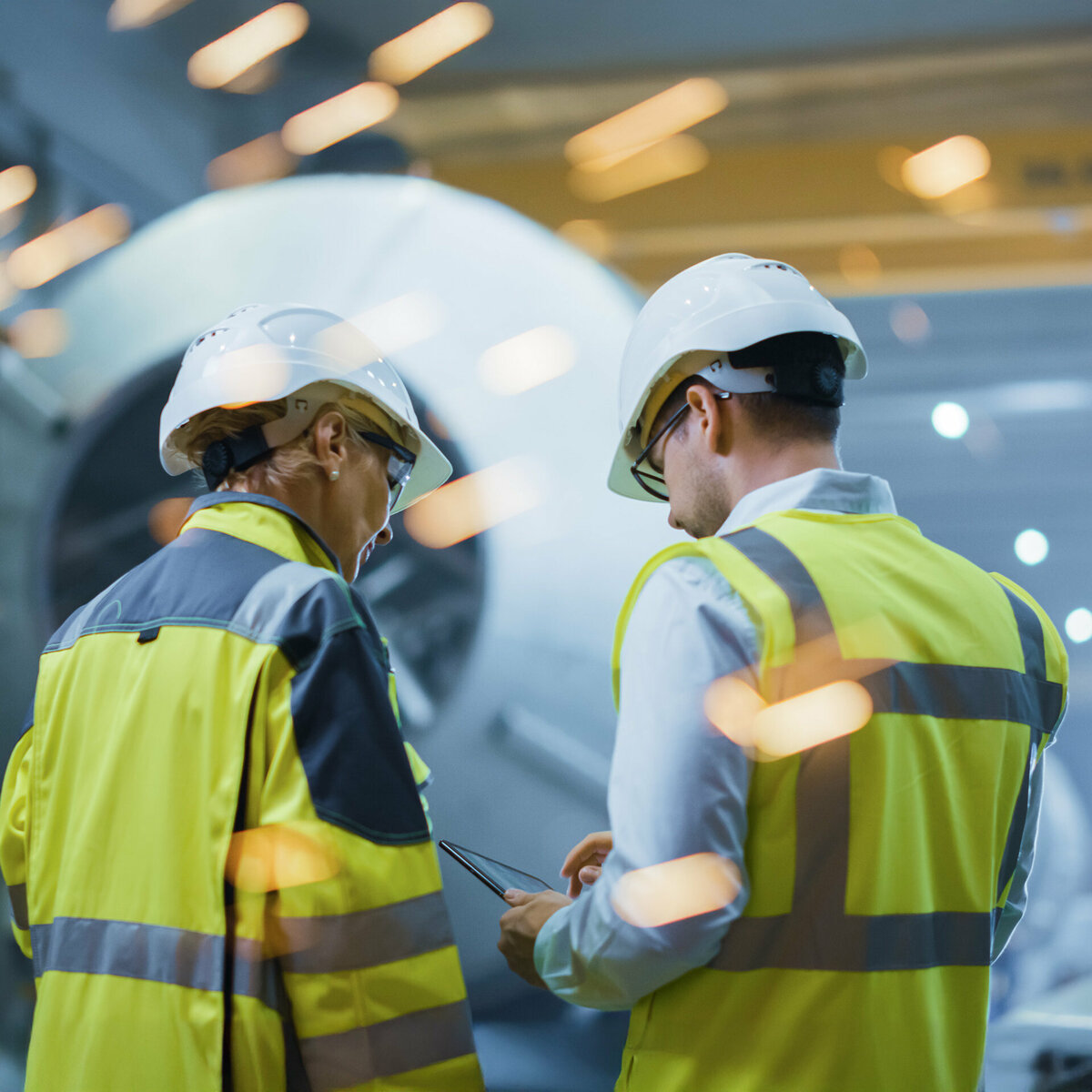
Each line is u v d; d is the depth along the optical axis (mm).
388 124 5875
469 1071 1185
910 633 1083
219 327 1405
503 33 5922
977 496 10250
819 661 1023
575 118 6227
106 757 1208
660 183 6152
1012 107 6207
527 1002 2611
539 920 1219
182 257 2773
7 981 2658
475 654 2488
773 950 1036
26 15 4910
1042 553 5359
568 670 2508
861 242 6219
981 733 1106
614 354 2670
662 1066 1072
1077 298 7375
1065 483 9781
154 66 5277
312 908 1111
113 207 5324
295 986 1120
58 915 1201
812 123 6285
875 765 1030
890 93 6184
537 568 2512
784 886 1031
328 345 1383
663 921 992
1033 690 1178
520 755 2490
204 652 1187
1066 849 4863
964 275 6195
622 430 1338
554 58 6105
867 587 1083
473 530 2518
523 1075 2529
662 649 1032
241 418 1352
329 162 5496
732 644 1016
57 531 2764
